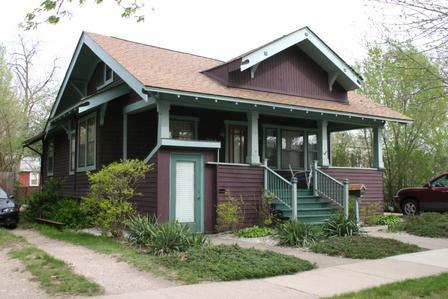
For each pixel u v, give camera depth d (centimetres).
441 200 1766
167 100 1252
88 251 953
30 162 4488
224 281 721
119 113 1498
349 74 1706
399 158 2445
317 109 1505
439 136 2434
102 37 1675
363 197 1664
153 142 1526
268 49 1495
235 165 1344
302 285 701
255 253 883
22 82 3591
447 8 778
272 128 1803
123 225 1125
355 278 753
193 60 1748
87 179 1550
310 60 1705
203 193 1282
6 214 1406
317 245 1023
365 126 1900
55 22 827
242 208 1338
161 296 626
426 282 704
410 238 1243
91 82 1838
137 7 868
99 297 620
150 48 1756
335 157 2873
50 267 796
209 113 1631
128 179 1133
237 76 1495
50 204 1606
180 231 950
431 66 896
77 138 1681
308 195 1512
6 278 734
